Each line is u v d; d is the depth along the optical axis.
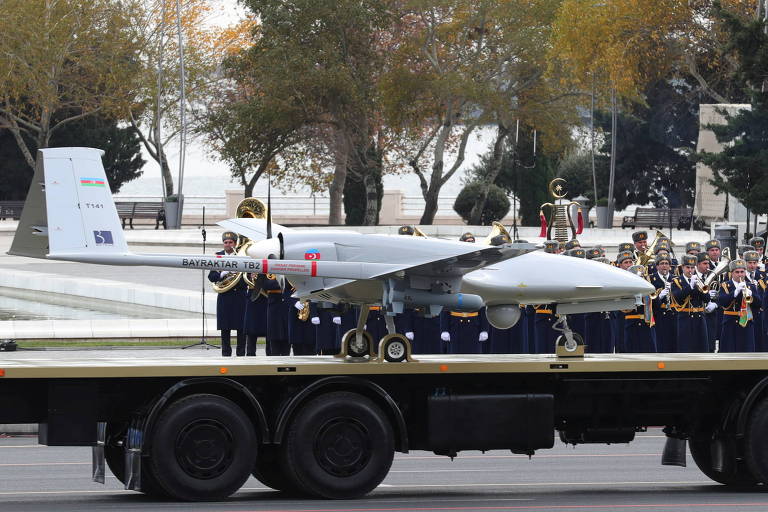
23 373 40.44
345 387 43.09
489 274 48.56
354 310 73.00
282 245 45.78
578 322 71.75
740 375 45.84
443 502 42.16
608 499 43.25
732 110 165.00
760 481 44.97
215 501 41.50
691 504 41.69
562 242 74.25
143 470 41.66
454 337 71.06
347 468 42.31
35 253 46.06
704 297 70.75
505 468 52.91
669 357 46.69
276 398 43.03
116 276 136.38
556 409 45.69
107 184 45.34
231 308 78.12
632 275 49.97
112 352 81.62
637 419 46.53
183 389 41.81
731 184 143.75
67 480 48.53
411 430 44.44
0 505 41.41
